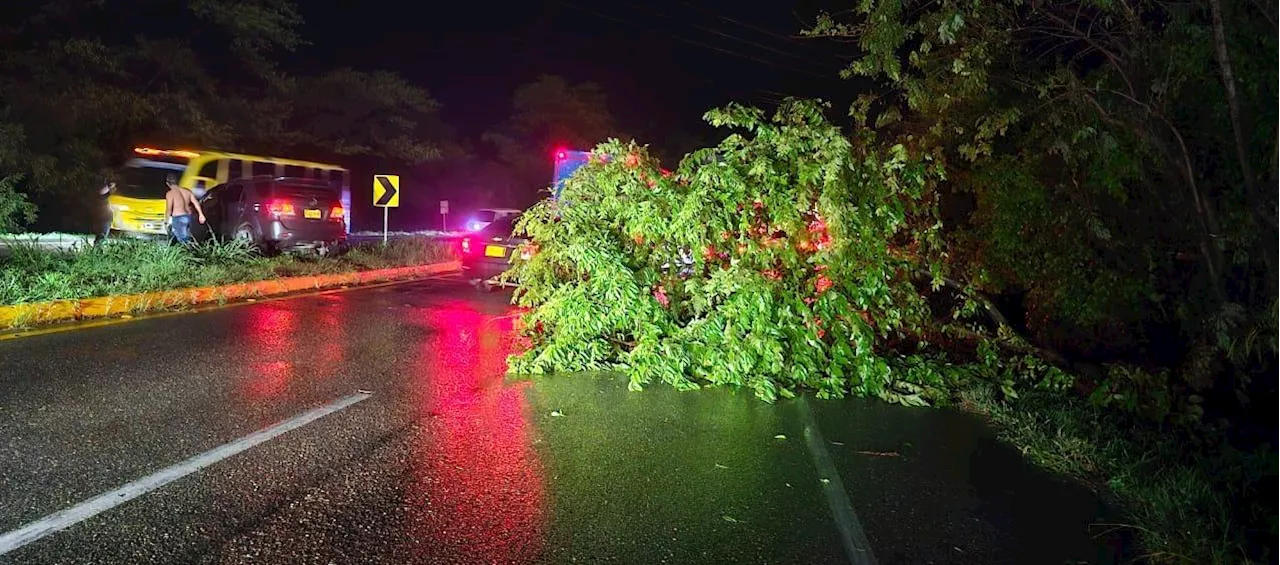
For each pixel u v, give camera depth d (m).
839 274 7.67
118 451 5.25
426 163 39.56
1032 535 4.60
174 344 8.45
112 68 23.20
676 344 7.66
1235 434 6.48
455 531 4.36
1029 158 8.15
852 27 8.09
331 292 13.38
